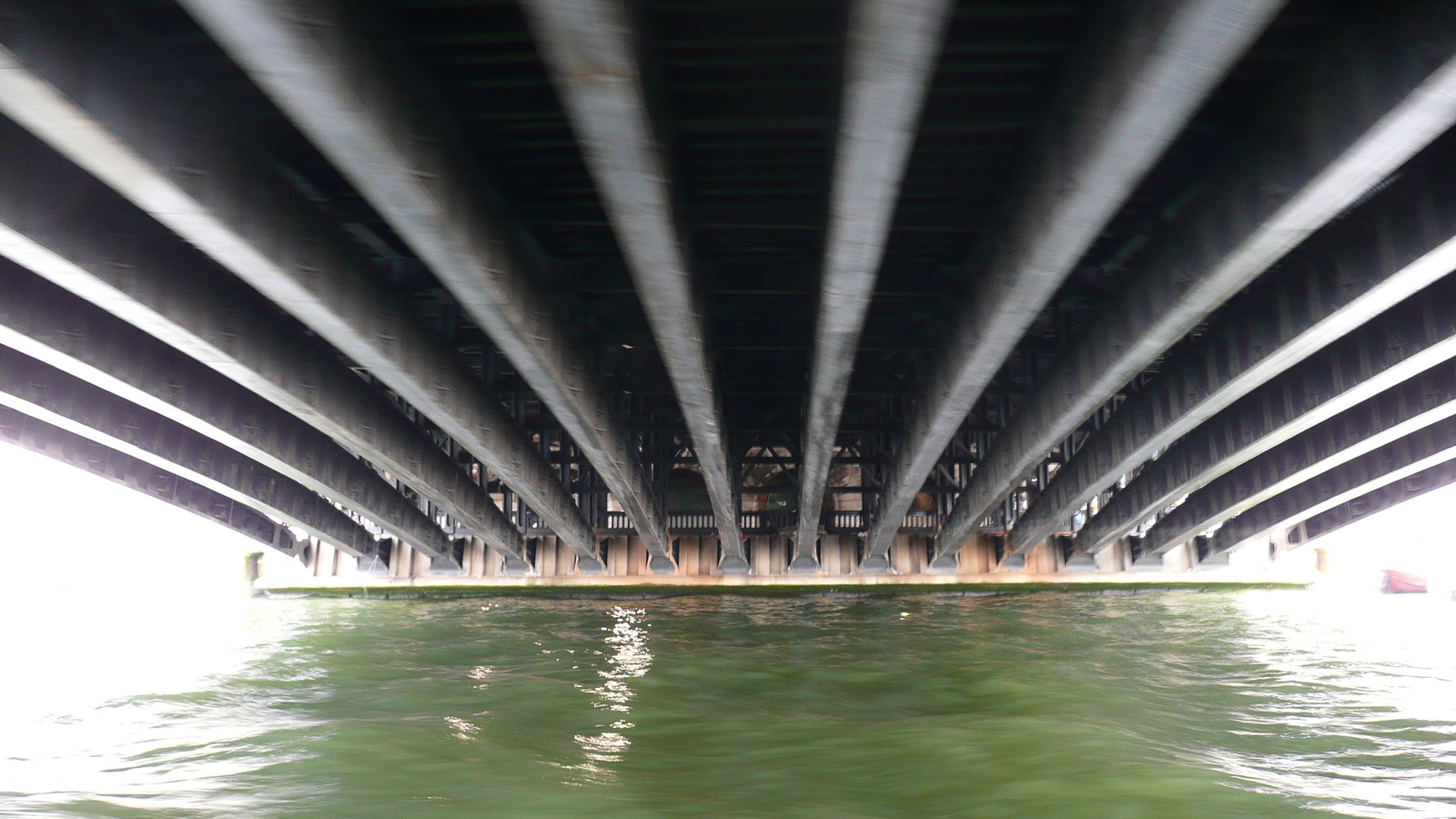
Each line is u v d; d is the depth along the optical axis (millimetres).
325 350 26266
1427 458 32094
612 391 32656
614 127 12273
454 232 15484
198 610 38062
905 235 21016
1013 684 18891
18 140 14641
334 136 12453
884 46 10633
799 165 17438
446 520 45938
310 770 12180
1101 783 11422
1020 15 13266
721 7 13023
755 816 10195
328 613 36344
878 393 32000
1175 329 19453
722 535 41625
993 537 46875
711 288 22781
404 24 13195
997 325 19641
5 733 14609
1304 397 25797
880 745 13672
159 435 29156
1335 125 13250
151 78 12922
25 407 24391
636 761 12961
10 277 18875
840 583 45719
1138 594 44812
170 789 11352
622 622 32812
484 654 24266
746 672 21016
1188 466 32969
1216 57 10883
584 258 22297
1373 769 12445
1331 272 18906
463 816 10203
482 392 27328
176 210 13984
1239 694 18078
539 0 9797
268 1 9789
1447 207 15789
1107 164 13438
